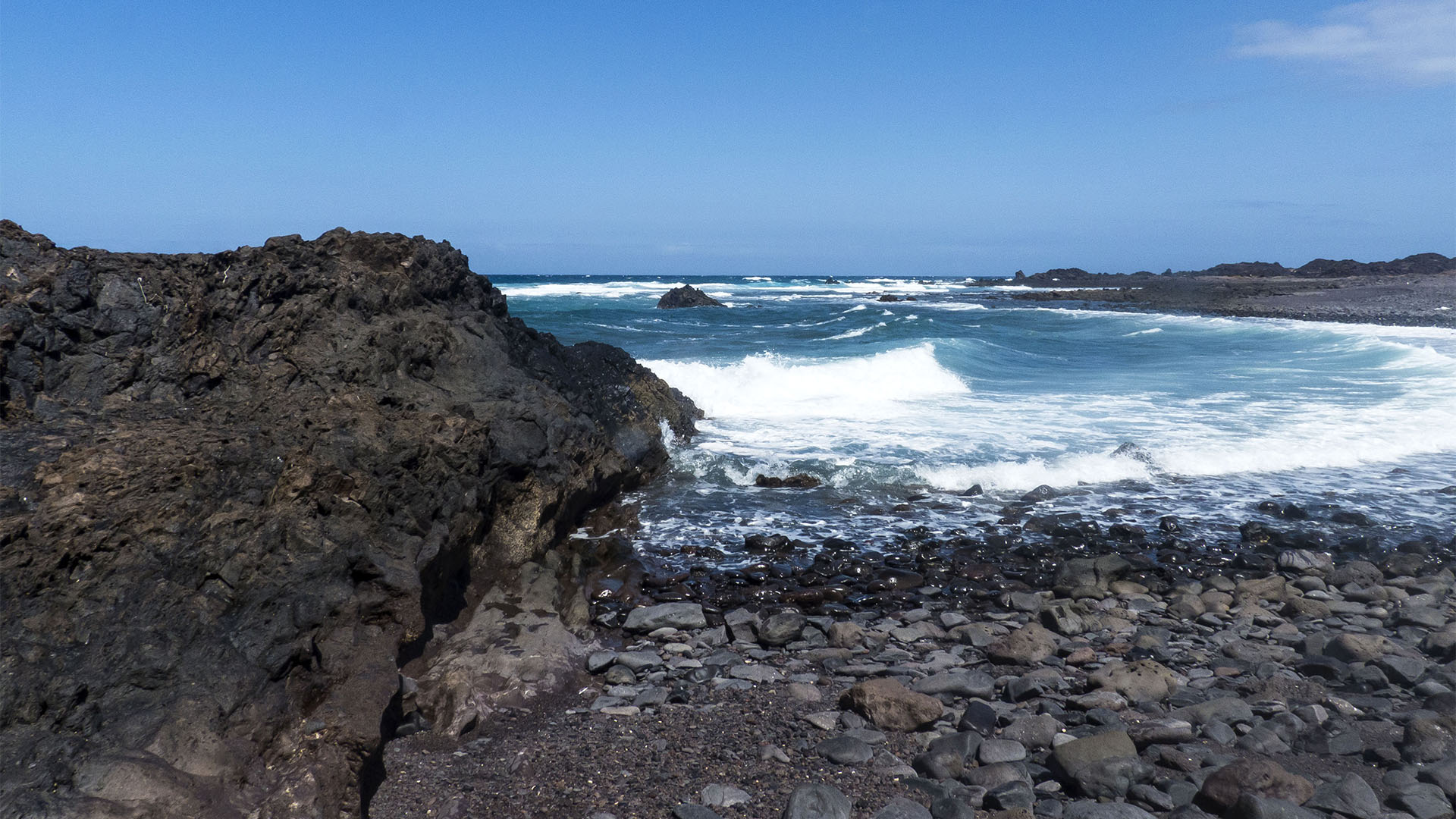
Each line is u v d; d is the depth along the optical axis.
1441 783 4.44
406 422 7.80
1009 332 32.59
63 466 5.38
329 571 5.59
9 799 3.56
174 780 3.90
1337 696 5.74
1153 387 19.17
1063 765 4.71
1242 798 4.17
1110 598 8.06
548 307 43.94
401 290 10.38
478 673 6.09
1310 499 11.12
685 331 30.53
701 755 5.10
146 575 4.86
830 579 8.52
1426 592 7.95
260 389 7.70
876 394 17.88
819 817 4.23
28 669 4.13
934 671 6.43
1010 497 11.27
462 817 4.41
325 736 4.62
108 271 7.51
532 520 8.75
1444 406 16.31
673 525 10.18
